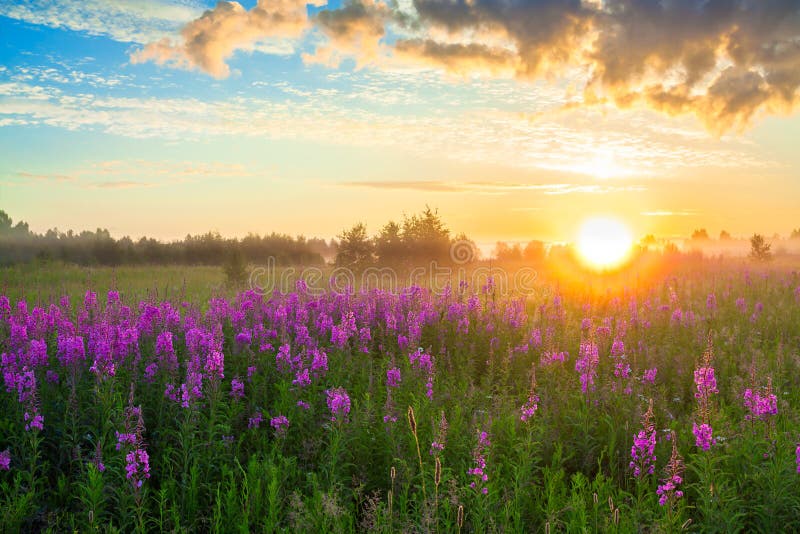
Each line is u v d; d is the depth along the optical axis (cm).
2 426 649
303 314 1081
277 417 714
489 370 991
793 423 729
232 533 538
